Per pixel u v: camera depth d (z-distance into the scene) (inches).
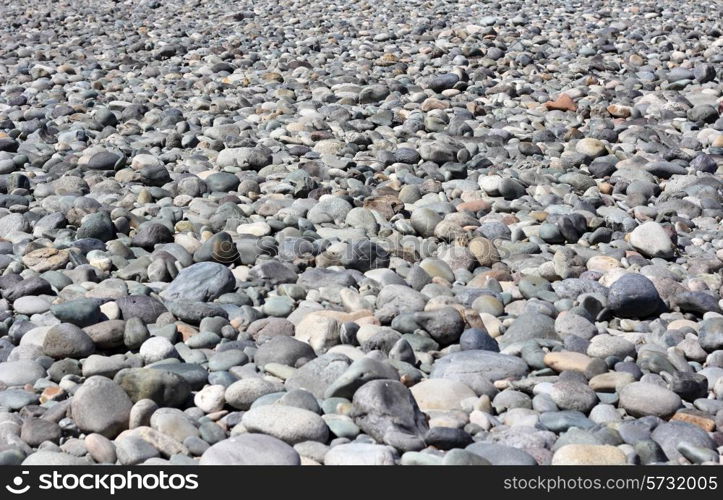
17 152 108.3
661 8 202.8
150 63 159.3
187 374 63.6
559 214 91.0
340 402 60.9
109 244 83.0
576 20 191.6
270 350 66.5
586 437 58.0
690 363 67.9
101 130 118.3
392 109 126.0
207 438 58.3
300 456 56.4
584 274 80.1
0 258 80.4
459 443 57.2
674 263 84.1
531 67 152.9
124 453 56.7
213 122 120.5
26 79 144.9
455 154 107.0
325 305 75.5
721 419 60.4
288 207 92.8
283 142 111.4
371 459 55.4
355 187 98.3
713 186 100.3
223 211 89.7
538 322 70.9
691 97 134.1
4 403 61.6
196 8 217.8
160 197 95.8
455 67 144.4
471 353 66.3
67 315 69.0
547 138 115.7
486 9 204.7
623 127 119.6
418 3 213.6
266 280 78.1
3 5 221.9
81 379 64.2
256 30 185.9
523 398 62.5
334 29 185.9
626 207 96.2
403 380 63.7
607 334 71.5
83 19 204.2
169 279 79.0
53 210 91.6
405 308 72.4
